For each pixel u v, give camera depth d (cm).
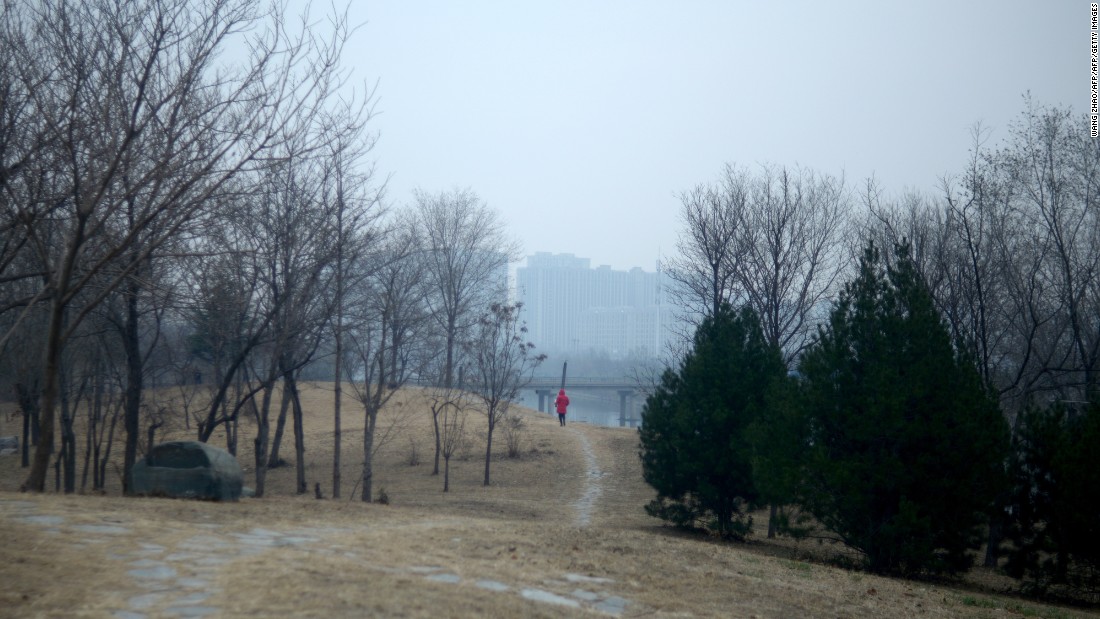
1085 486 1521
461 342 3944
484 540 1250
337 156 2270
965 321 3039
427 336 3606
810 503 1717
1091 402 1670
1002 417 1636
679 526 2298
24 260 1972
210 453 1462
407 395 4984
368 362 2870
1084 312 2639
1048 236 2427
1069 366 2828
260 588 789
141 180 1405
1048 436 1623
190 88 1468
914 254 2867
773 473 1775
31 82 1531
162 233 1638
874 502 1636
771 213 3164
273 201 2055
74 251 1357
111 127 1414
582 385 7050
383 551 1070
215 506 1339
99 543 936
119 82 1393
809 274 3180
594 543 1338
